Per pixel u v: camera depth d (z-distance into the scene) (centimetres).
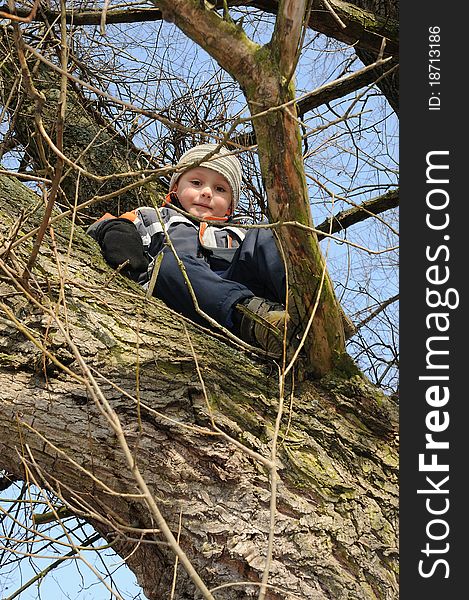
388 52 304
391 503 194
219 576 178
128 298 211
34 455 185
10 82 300
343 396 207
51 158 313
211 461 185
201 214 282
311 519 184
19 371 188
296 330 208
